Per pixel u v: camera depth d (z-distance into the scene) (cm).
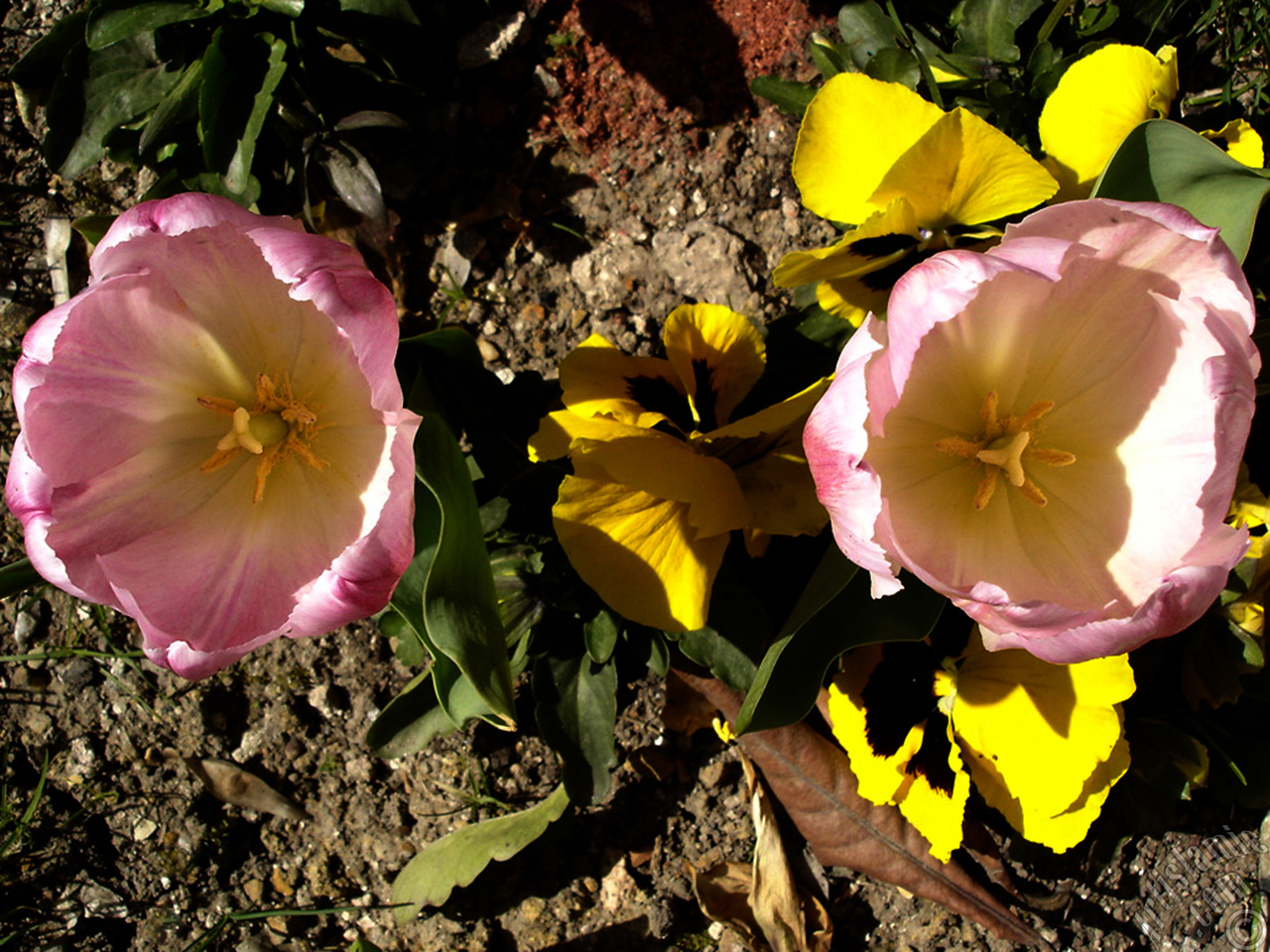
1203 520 23
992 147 26
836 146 28
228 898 35
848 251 27
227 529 25
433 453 25
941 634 30
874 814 33
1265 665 32
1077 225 23
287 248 23
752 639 30
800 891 35
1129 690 28
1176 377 24
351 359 25
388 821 35
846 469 22
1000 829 35
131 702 35
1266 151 33
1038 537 25
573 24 35
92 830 35
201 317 25
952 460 26
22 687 35
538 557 31
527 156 36
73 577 24
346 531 25
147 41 32
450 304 35
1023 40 33
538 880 35
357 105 34
